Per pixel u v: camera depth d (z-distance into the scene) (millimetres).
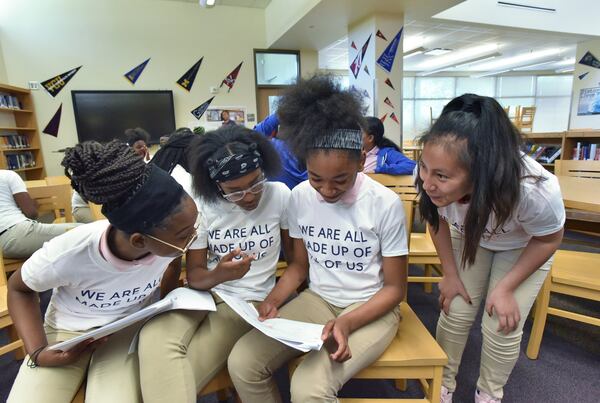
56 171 5426
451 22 5805
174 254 805
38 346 851
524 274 986
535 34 6770
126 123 5578
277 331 840
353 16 4738
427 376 922
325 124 845
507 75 10812
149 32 5566
